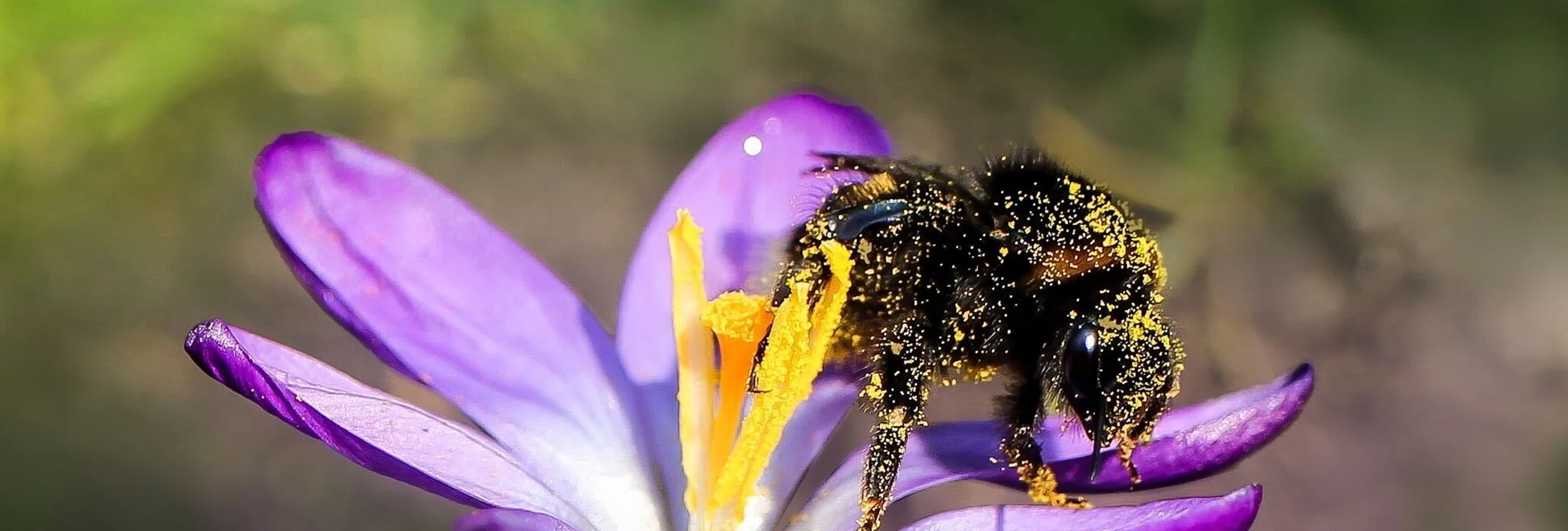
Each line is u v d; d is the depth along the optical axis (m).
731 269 0.20
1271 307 0.29
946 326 0.18
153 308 0.27
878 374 0.18
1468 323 0.29
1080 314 0.18
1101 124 0.31
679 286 0.18
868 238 0.18
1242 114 0.30
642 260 0.20
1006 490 0.24
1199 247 0.29
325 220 0.19
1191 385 0.28
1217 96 0.29
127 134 0.29
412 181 0.19
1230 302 0.29
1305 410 0.28
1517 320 0.29
